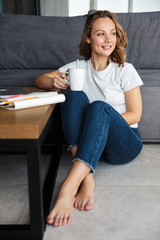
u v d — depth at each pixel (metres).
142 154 1.68
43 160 1.62
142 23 2.12
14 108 0.98
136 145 1.35
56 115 1.61
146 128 1.80
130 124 1.35
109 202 1.15
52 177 1.31
